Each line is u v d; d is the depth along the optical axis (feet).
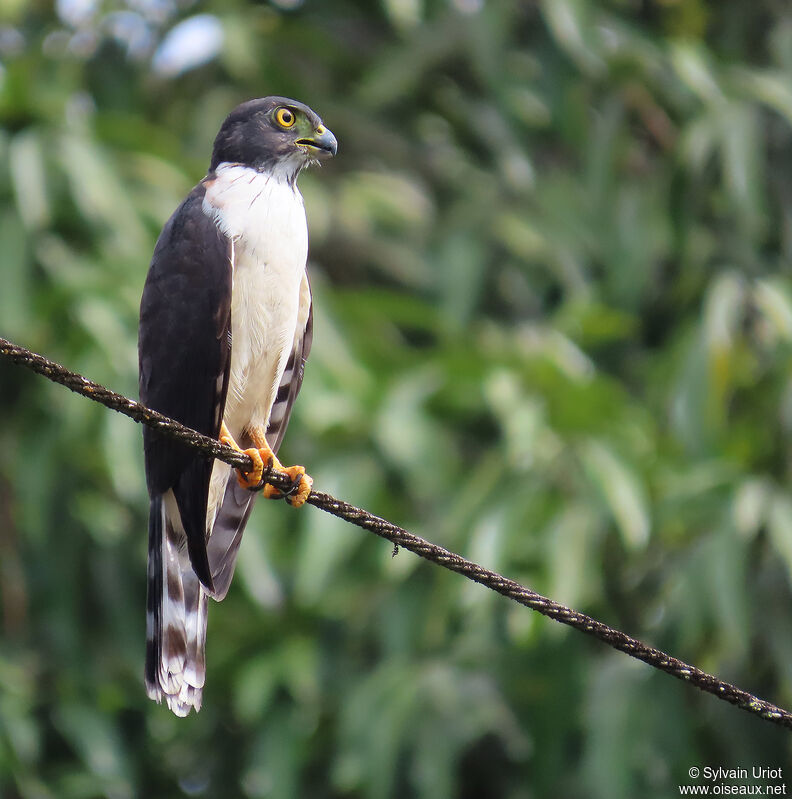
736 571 34.50
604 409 36.63
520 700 37.29
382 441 37.06
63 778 38.34
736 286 40.86
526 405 36.35
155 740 41.37
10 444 39.11
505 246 46.68
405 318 40.22
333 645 39.17
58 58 46.11
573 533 35.12
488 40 44.91
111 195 38.96
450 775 35.17
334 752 38.68
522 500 35.42
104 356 36.91
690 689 37.27
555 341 39.55
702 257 45.29
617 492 34.45
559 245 45.11
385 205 44.86
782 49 46.93
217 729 41.14
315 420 37.11
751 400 42.83
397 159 48.78
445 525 35.99
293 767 37.09
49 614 39.83
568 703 36.06
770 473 38.65
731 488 35.83
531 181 46.50
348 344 39.19
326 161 48.37
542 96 46.03
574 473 36.24
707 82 43.16
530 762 36.76
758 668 37.52
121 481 36.63
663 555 37.76
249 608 39.83
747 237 44.98
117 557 40.73
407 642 36.83
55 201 39.37
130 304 37.50
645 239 44.45
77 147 38.99
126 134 40.96
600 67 45.16
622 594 38.29
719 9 50.49
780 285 40.98
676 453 38.60
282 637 38.99
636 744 35.04
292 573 39.86
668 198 44.93
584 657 36.68
